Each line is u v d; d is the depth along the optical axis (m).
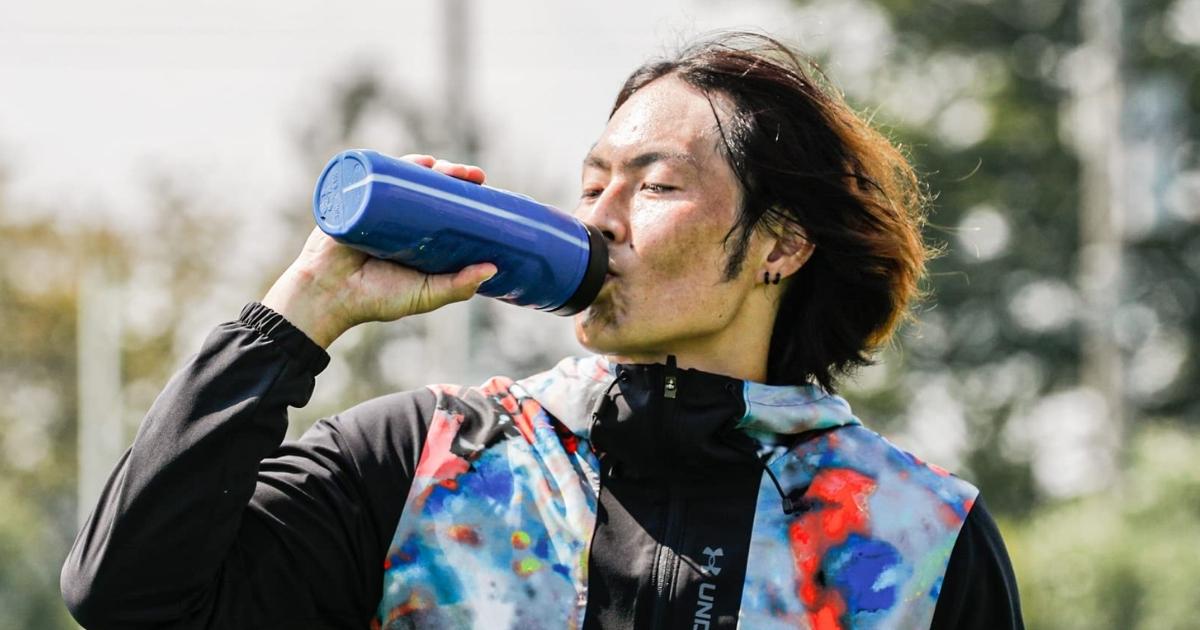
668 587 3.05
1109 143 17.41
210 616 2.89
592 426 3.16
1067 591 13.16
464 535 3.06
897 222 3.46
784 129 3.31
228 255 37.62
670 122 3.25
